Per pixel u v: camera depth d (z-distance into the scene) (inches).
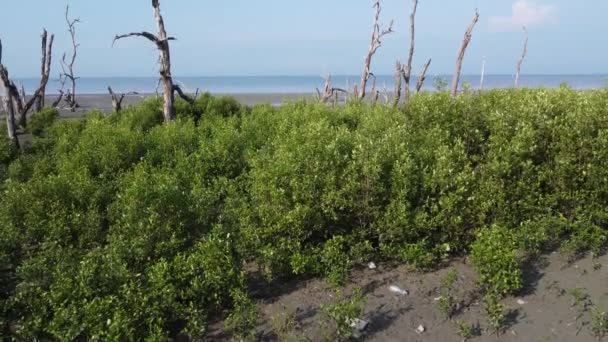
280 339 236.5
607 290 246.8
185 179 391.2
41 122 867.4
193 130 539.8
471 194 292.0
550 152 310.7
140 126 645.3
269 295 273.6
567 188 298.7
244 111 756.0
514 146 302.0
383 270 286.8
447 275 269.7
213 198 324.5
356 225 301.9
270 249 278.8
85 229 313.3
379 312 249.6
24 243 305.0
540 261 275.4
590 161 295.3
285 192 301.1
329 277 271.6
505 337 229.3
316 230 299.1
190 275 255.8
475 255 254.8
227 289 257.6
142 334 233.6
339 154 310.0
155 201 285.0
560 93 368.5
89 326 227.0
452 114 365.1
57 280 247.4
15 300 245.6
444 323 240.5
